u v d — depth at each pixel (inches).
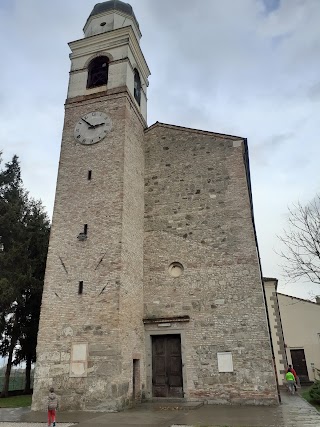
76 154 738.2
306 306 1173.1
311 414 465.1
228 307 637.3
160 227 734.5
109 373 534.9
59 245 651.5
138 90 899.4
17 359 992.2
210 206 723.4
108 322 566.3
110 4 962.7
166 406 553.3
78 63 870.4
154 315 666.8
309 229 586.6
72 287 609.0
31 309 989.2
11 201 1081.4
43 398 548.4
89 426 402.3
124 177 684.1
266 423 398.9
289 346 1141.7
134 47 885.2
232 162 749.3
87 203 676.7
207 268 675.4
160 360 644.7
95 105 784.9
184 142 799.7
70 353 563.5
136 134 794.8
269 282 1135.0
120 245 619.2
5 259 958.4
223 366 604.4
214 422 411.2
